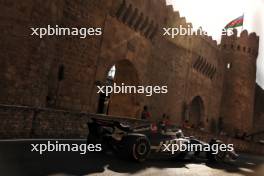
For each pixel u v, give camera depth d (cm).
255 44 5188
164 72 3462
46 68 1711
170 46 3575
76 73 2277
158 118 3359
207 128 4425
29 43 1546
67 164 727
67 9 2148
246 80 5012
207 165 1152
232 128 4803
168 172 844
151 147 995
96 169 721
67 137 1293
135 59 2989
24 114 1055
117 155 1000
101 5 2489
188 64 3884
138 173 755
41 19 1614
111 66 2677
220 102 4888
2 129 968
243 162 1573
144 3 3019
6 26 1428
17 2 1469
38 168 637
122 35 2783
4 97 1438
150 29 3181
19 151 802
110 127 987
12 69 1468
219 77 4819
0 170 575
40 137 1141
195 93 4078
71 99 2241
